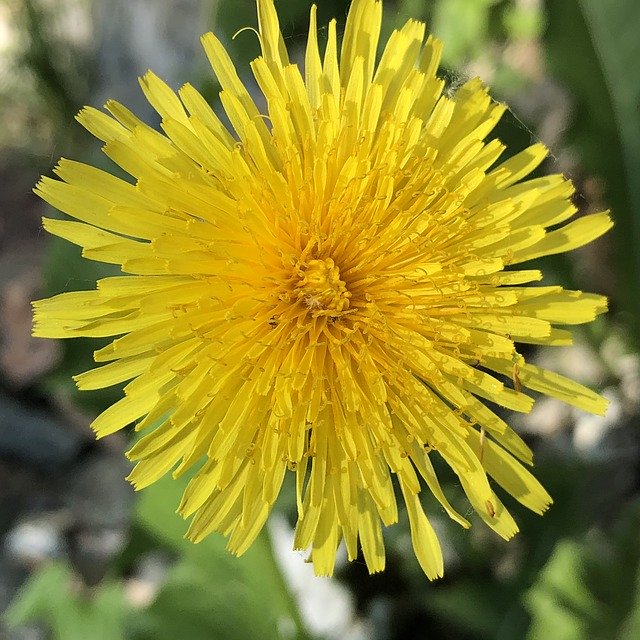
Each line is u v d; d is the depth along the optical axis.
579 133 0.07
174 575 0.06
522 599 0.07
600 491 0.07
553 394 0.05
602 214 0.05
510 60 0.08
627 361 0.08
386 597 0.07
